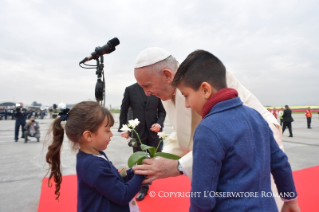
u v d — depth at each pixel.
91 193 1.26
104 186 1.20
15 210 2.49
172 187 2.94
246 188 0.86
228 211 0.86
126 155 5.53
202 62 0.98
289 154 5.36
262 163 0.92
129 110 3.21
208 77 0.97
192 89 0.99
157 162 1.33
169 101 1.86
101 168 1.23
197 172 0.86
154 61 1.53
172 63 1.60
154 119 2.94
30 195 2.93
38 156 5.48
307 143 7.18
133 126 1.55
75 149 1.41
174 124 1.89
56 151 1.45
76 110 1.35
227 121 0.89
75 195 2.75
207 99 0.98
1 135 10.47
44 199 2.63
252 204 0.84
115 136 9.73
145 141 2.97
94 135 1.33
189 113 1.69
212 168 0.84
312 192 2.77
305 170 3.70
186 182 3.12
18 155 5.62
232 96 0.97
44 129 13.05
